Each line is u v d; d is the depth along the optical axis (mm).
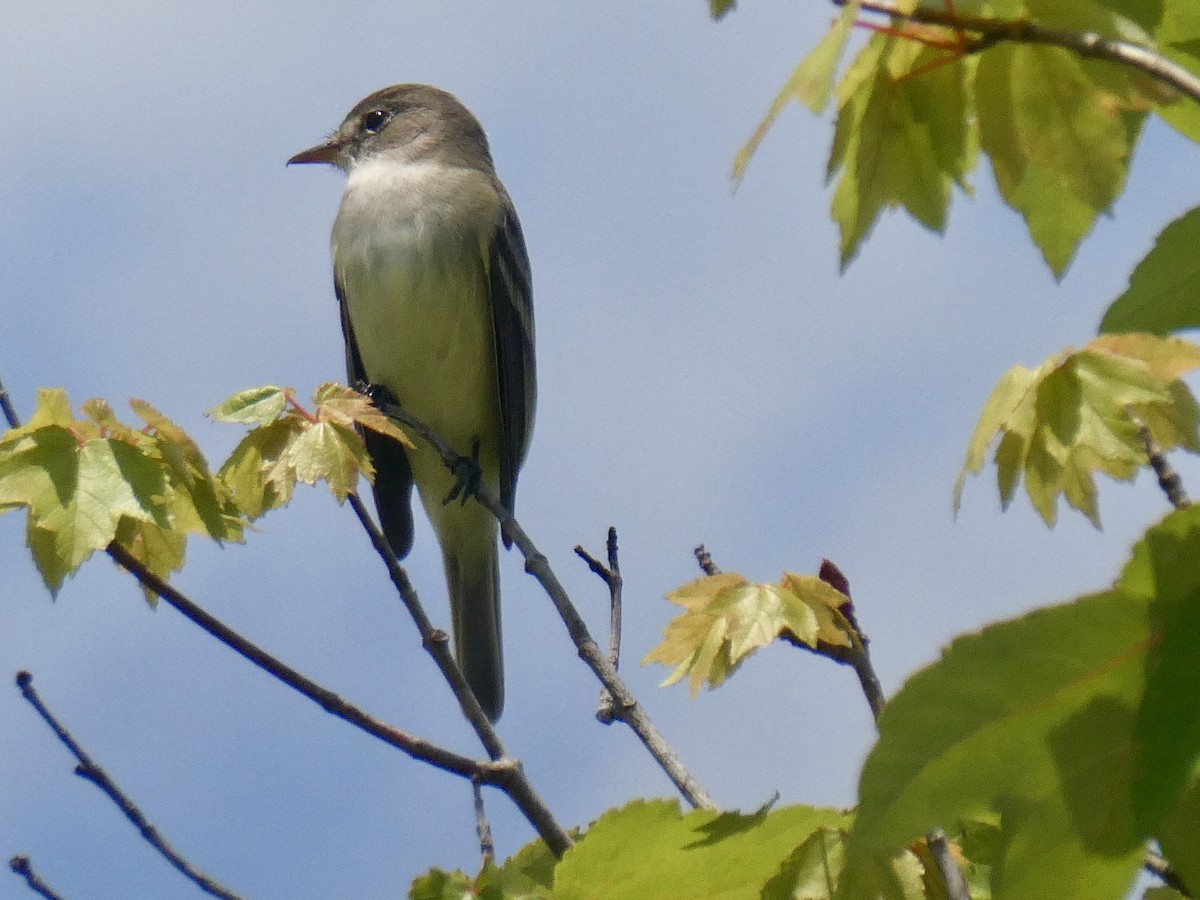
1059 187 3467
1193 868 2494
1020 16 3346
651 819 3900
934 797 2461
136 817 5180
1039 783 2455
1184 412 4086
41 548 5328
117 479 5441
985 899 4180
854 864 3934
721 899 4012
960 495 4309
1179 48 3305
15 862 5340
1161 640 2293
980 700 2410
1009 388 4262
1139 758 2254
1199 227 3271
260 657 5086
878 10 3225
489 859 4352
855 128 3447
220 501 5734
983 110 3428
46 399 5574
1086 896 2541
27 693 5234
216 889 5176
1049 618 2344
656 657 4961
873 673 4793
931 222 3516
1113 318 3363
